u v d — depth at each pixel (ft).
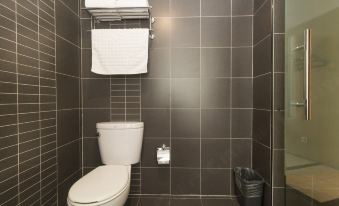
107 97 6.61
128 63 6.23
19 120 3.91
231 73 6.48
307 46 4.26
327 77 3.93
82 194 3.94
